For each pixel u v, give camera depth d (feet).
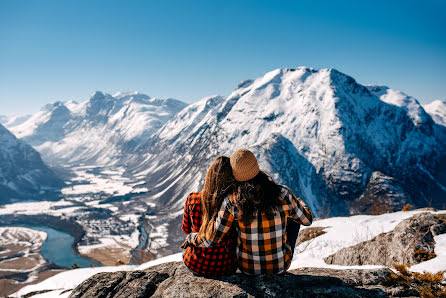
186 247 13.12
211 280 12.39
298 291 11.80
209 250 12.06
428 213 27.53
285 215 11.05
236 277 12.56
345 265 30.14
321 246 36.68
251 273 11.76
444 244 22.86
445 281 15.25
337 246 35.40
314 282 13.44
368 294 12.98
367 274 15.21
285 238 11.78
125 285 14.03
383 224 38.86
